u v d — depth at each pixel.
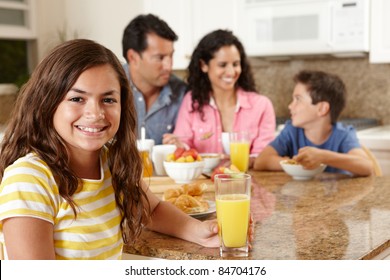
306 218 1.49
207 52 2.58
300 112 2.28
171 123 2.81
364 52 3.51
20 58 4.34
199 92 2.67
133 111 1.31
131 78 2.76
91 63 1.14
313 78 2.26
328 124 2.28
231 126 2.69
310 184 1.96
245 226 1.20
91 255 1.18
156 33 2.63
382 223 1.43
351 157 2.06
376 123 3.73
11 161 1.18
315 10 3.52
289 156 2.36
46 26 4.34
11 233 1.06
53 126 1.16
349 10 3.42
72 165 1.22
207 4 3.86
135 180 1.33
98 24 4.31
